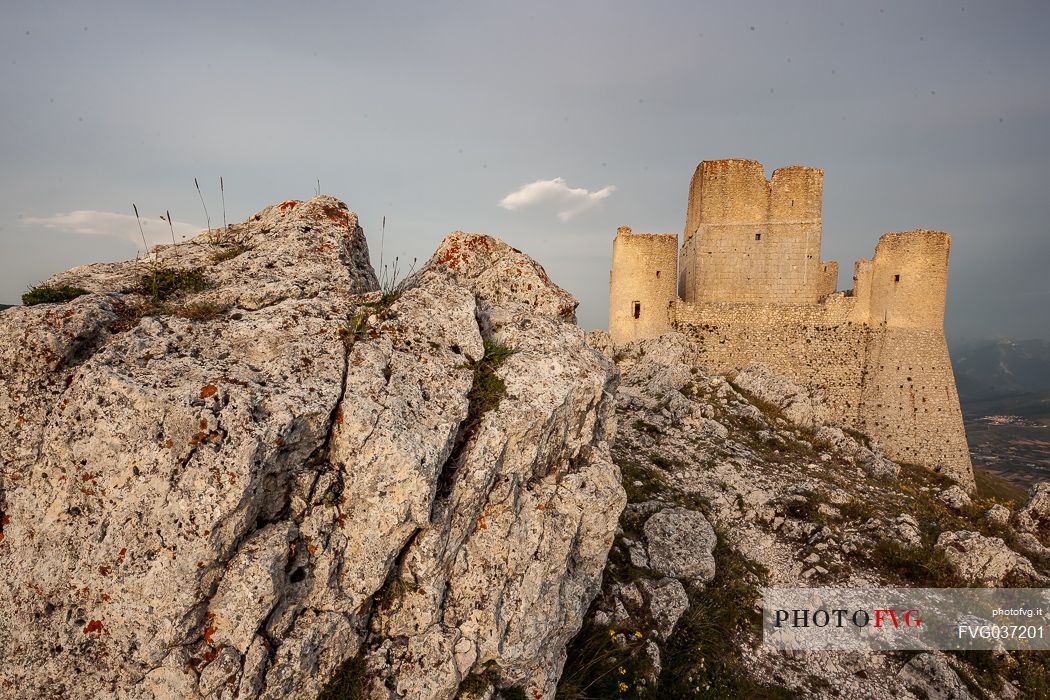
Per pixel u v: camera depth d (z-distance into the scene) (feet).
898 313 91.35
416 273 27.43
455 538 18.69
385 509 16.49
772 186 97.09
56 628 14.43
